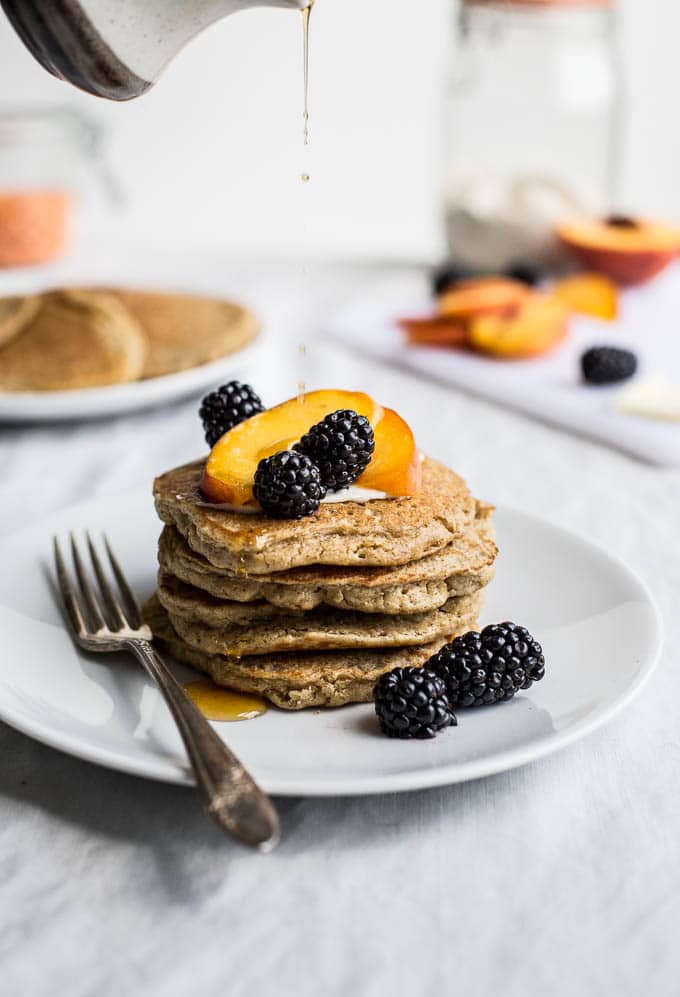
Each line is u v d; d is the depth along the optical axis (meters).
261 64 1.25
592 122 1.02
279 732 0.44
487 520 0.50
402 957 0.38
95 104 1.25
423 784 0.41
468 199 1.00
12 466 0.68
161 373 0.74
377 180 1.31
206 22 0.44
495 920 0.39
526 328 0.82
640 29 1.25
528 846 0.42
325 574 0.46
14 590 0.51
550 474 0.67
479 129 1.02
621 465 0.68
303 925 0.39
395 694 0.43
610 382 0.77
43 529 0.55
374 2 1.24
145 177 1.29
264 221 1.32
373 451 0.48
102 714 0.45
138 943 0.39
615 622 0.49
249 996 0.37
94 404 0.70
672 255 0.97
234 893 0.40
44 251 1.01
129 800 0.43
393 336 0.87
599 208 1.03
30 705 0.44
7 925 0.39
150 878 0.41
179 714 0.42
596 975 0.38
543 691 0.46
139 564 0.54
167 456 0.69
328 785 0.40
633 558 0.58
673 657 0.50
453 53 1.02
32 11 0.41
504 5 0.98
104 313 0.75
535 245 0.99
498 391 0.76
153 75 0.44
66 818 0.43
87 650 0.48
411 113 1.28
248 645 0.46
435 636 0.47
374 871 0.41
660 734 0.46
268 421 0.48
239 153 1.29
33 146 0.98
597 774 0.44
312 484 0.45
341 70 1.26
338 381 0.79
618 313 0.91
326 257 1.13
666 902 0.40
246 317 0.80
